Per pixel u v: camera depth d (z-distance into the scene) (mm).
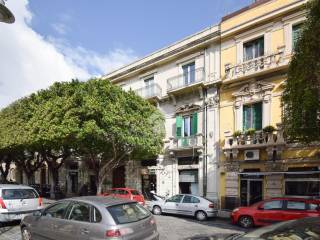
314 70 10352
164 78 24469
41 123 18141
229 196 19000
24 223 9141
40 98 20172
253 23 18797
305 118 10703
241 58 19469
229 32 19984
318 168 15461
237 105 19250
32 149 24188
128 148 19766
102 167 20734
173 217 16641
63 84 19344
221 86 20359
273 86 17594
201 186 20703
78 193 29906
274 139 16906
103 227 7035
